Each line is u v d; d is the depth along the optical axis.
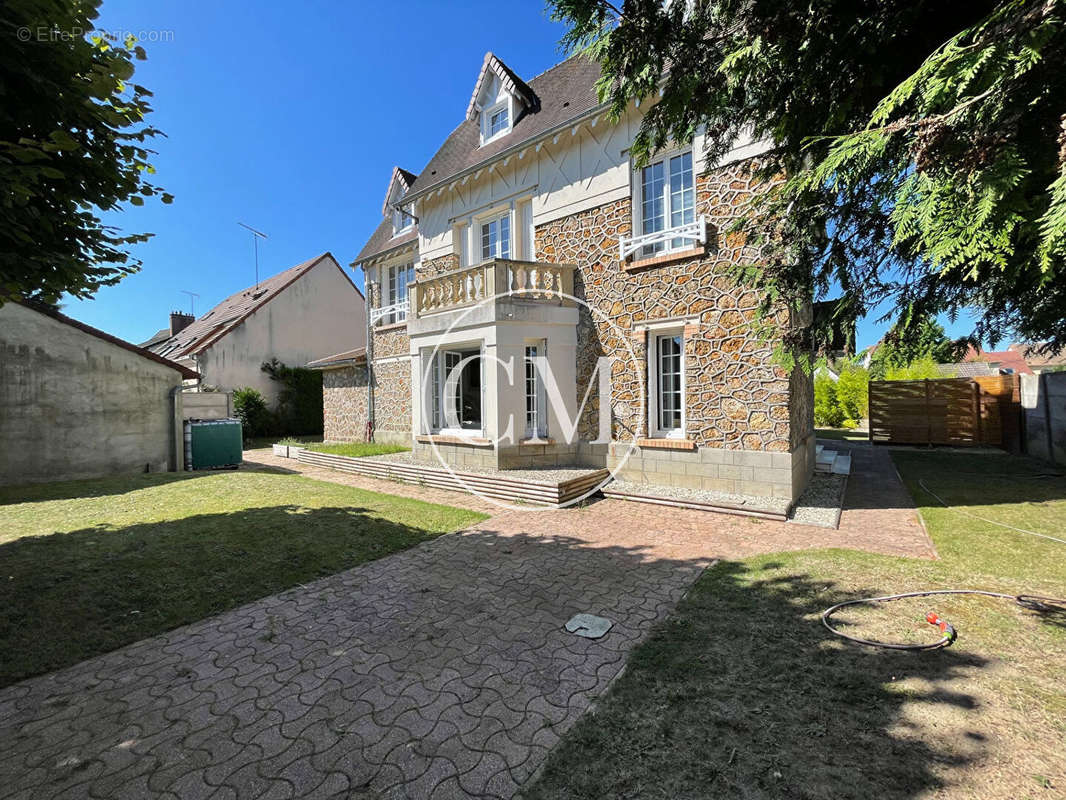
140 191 4.54
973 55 2.18
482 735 2.58
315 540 6.29
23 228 3.70
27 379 10.80
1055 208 2.10
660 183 9.47
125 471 12.20
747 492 8.15
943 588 4.35
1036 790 2.09
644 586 4.67
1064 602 4.00
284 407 23.77
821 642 3.47
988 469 10.97
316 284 25.83
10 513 7.82
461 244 13.67
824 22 2.83
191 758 2.44
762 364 7.98
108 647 3.61
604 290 10.14
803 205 3.50
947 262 2.51
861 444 16.42
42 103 3.81
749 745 2.43
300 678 3.18
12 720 2.76
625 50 3.58
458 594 4.55
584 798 2.12
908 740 2.44
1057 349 4.88
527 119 12.30
